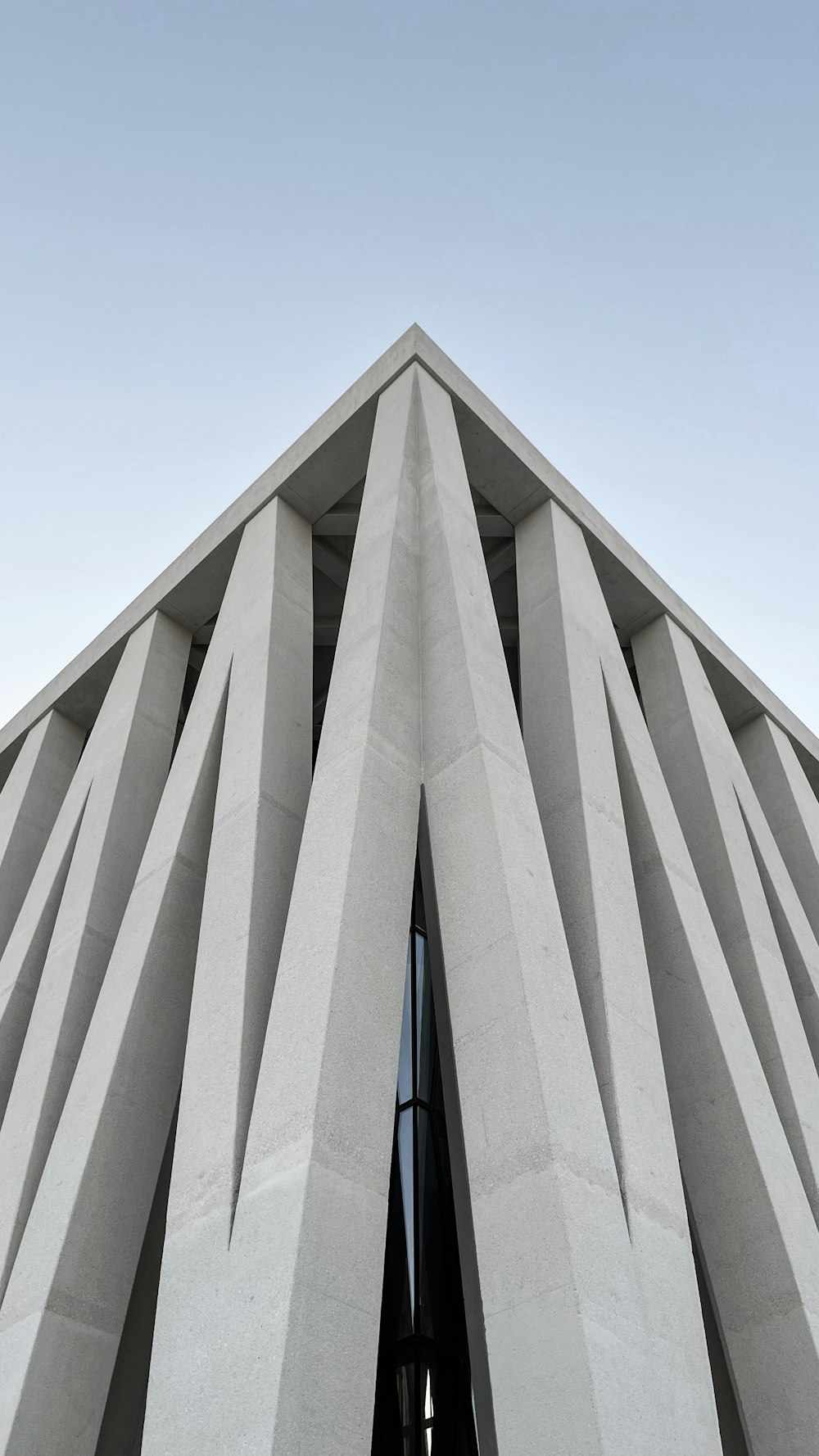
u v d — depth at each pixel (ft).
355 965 23.67
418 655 31.04
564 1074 22.38
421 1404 32.19
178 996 31.58
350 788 26.55
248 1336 19.54
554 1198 20.35
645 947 31.09
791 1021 34.76
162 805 35.40
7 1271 28.99
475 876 25.34
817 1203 29.76
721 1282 27.12
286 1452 18.03
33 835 49.44
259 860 29.45
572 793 31.35
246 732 33.71
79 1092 30.07
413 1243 34.96
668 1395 20.06
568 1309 19.27
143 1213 28.89
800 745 55.72
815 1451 24.31
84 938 36.83
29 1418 25.05
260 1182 21.50
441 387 40.55
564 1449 18.30
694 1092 29.48
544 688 35.70
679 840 34.47
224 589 47.65
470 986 24.00
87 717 54.44
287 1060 22.74
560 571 39.42
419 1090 38.45
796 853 48.49
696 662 47.80
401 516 34.17
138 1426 35.96
